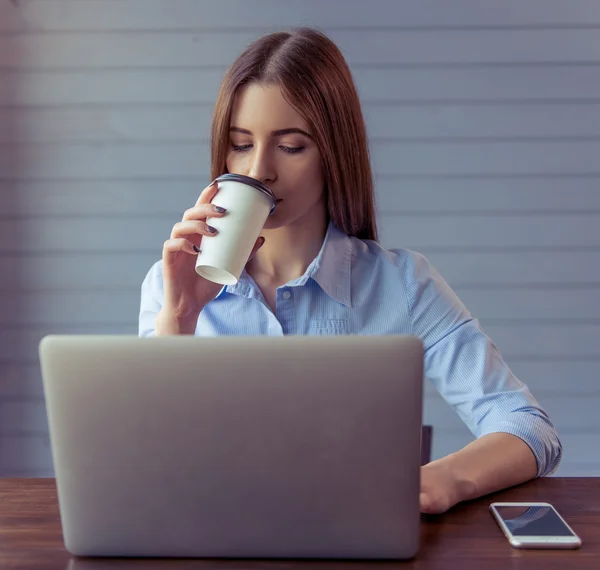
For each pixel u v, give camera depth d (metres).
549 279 3.11
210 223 1.32
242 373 0.92
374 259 1.79
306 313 1.74
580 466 3.14
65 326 3.13
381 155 3.09
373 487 0.95
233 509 0.96
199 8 3.05
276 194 1.56
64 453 0.96
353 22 3.05
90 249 3.11
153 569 0.97
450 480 1.19
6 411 3.13
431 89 3.07
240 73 1.53
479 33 3.05
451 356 1.68
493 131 3.08
